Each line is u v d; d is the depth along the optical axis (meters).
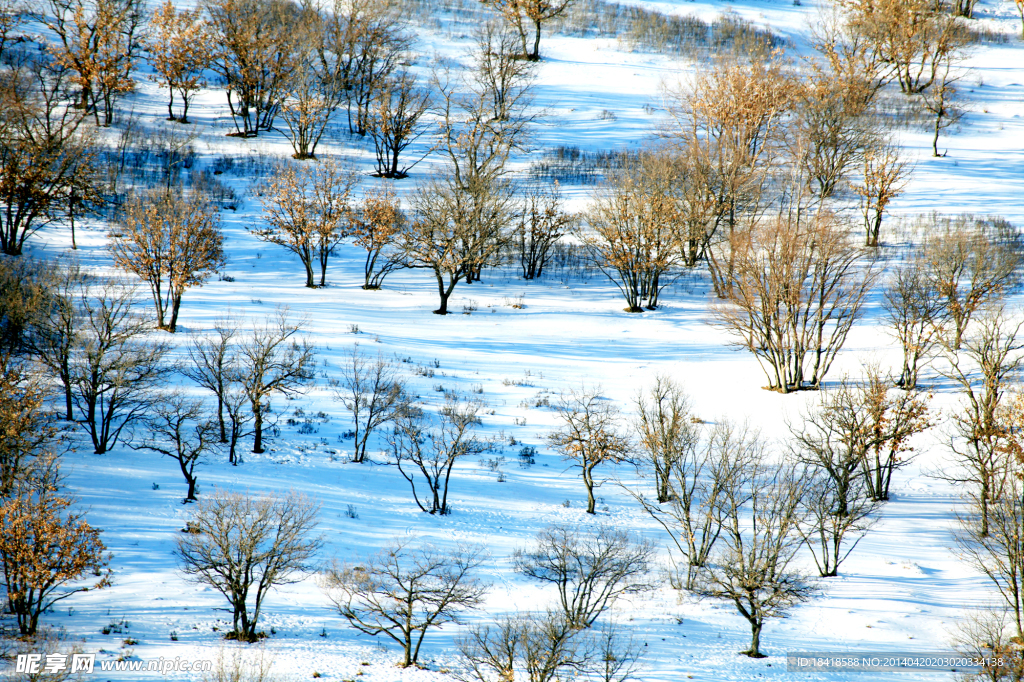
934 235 61.81
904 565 33.34
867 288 56.38
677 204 66.50
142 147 75.88
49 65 78.50
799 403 45.97
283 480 35.47
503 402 46.31
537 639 24.28
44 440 31.64
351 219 64.31
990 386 38.78
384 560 29.61
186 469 33.09
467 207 64.31
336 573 27.69
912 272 57.00
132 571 27.05
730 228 66.62
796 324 50.31
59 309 38.97
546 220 69.69
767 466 39.16
